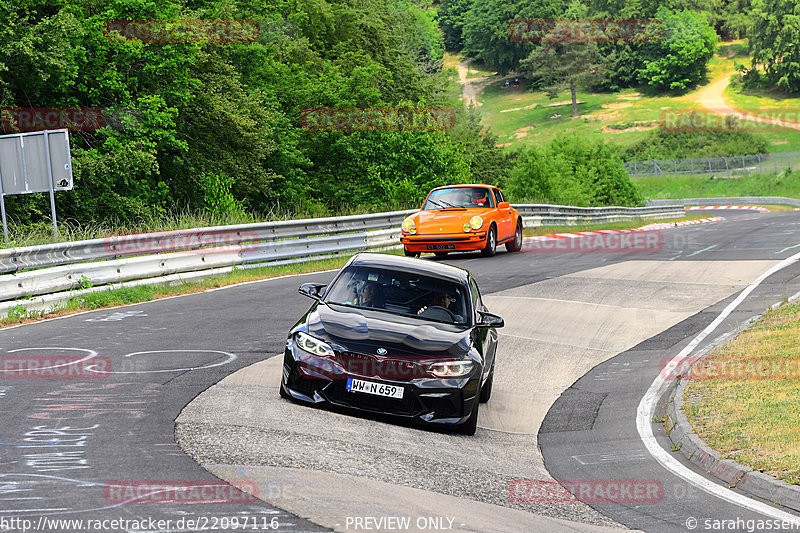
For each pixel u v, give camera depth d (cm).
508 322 2236
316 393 1238
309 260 3356
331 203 6188
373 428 1188
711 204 14050
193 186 5059
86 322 1930
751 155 18500
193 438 1037
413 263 1496
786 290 2628
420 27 18475
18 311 1964
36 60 3809
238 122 5150
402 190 5956
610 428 1370
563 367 1825
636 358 1894
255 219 4031
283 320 2036
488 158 13325
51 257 2175
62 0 4225
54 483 837
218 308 2192
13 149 2505
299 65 6875
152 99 4325
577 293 2691
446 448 1159
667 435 1321
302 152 6088
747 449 1155
